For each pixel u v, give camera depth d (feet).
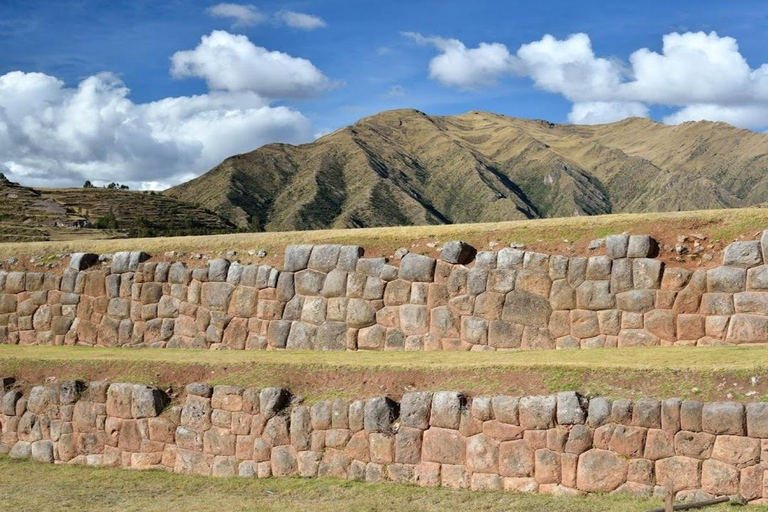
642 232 66.18
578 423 46.32
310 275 74.23
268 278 75.77
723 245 62.49
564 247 67.26
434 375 54.60
